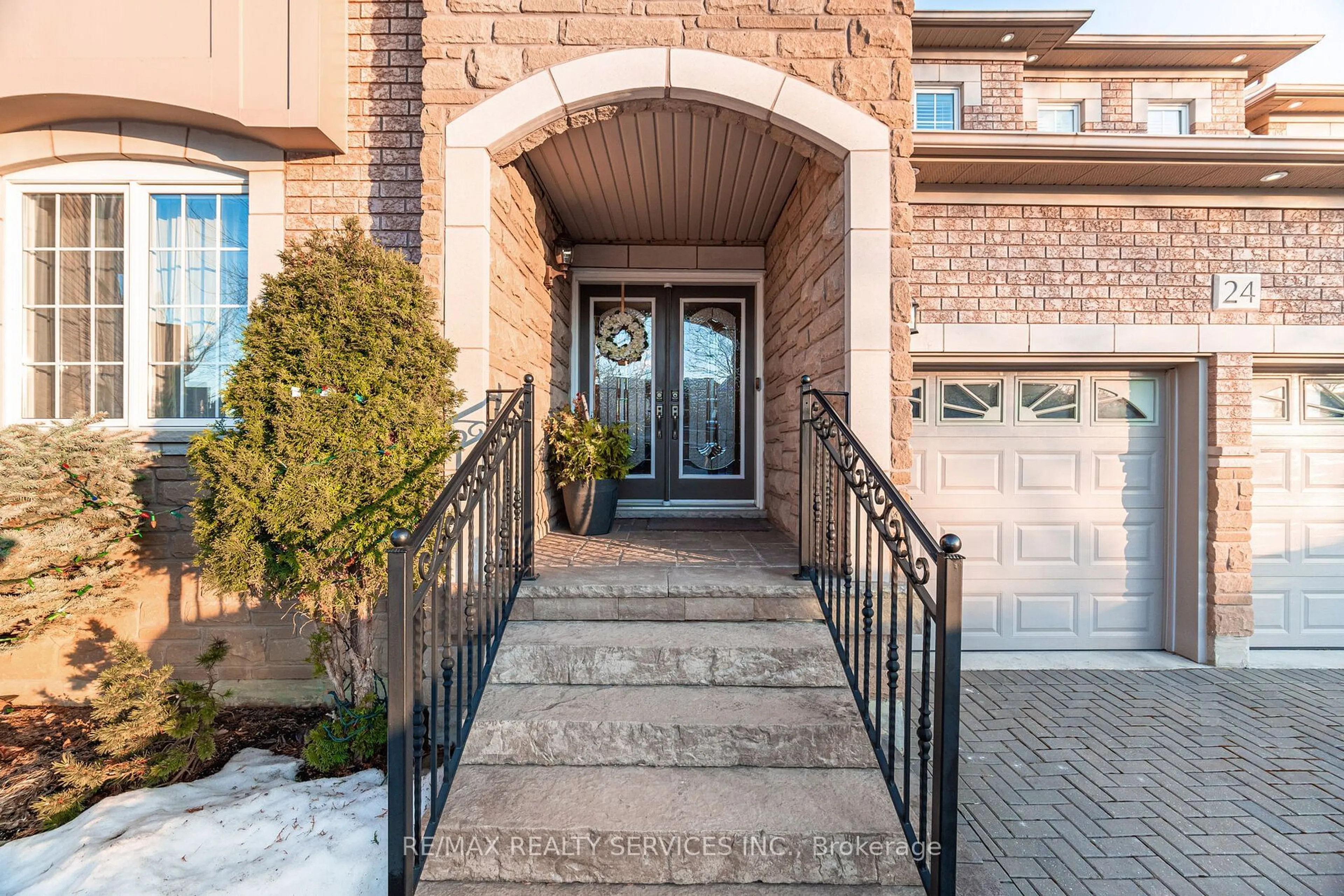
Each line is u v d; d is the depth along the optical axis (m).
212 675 3.31
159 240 3.62
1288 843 2.50
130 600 3.49
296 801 2.41
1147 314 4.53
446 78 3.12
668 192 4.29
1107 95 6.99
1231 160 4.13
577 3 3.11
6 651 3.03
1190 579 4.64
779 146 3.63
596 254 5.35
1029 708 3.79
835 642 2.65
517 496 3.07
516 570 3.00
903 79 3.11
